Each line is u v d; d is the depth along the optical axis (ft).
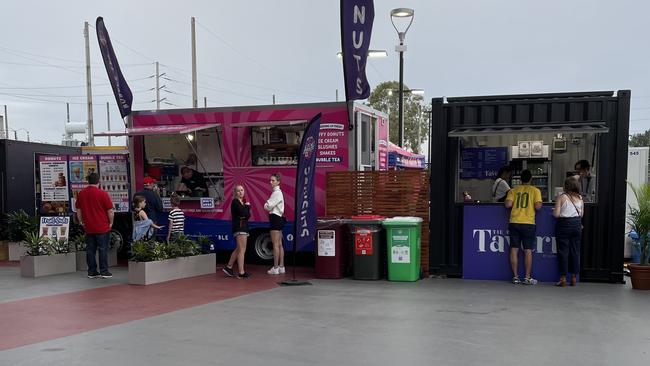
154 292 25.90
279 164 33.91
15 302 23.77
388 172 30.91
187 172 36.63
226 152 34.65
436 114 29.53
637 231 26.32
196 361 15.31
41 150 45.98
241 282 28.50
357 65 31.53
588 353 15.85
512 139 31.32
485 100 28.96
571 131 26.48
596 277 27.50
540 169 31.37
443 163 29.55
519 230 27.07
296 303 23.06
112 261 35.76
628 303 22.66
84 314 21.35
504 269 28.50
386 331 18.38
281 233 31.32
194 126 34.32
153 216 33.37
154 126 36.29
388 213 30.86
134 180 37.24
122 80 37.96
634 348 16.33
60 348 16.69
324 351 16.17
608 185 27.27
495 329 18.57
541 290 25.61
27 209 44.06
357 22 31.24
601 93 27.45
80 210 30.45
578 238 26.50
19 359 15.60
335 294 25.02
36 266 30.94
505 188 29.73
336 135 32.22
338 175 31.78
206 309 22.03
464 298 23.86
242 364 15.03
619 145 26.96
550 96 28.04
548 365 14.83
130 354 16.02
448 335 17.85
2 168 42.19
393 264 28.43
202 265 31.19
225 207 34.76
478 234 28.86
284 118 33.14
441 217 29.66
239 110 34.27
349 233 30.63
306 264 35.17
